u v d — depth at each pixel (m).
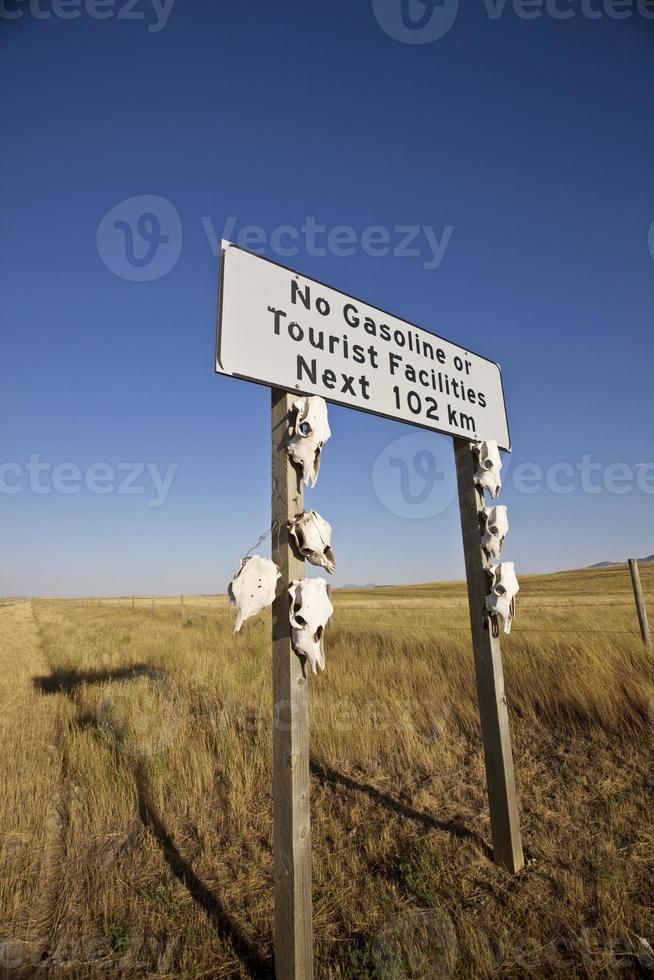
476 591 3.04
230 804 3.46
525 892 2.45
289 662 1.85
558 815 3.18
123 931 2.27
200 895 2.55
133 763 4.00
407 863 2.71
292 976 1.73
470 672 6.15
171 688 6.55
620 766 3.74
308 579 1.89
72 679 7.78
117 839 3.11
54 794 3.69
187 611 25.22
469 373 3.48
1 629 20.06
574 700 4.81
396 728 4.73
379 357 2.76
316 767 4.15
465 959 2.00
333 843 2.99
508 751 2.79
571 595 24.05
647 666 5.09
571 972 1.92
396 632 10.38
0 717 5.68
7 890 2.56
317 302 2.45
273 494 2.08
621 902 2.29
